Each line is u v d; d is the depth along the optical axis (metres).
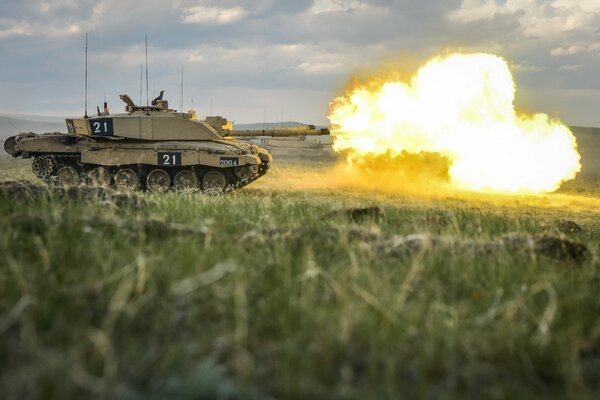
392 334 7.01
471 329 7.49
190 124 37.03
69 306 7.28
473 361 6.72
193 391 5.73
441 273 9.62
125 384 5.95
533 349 7.07
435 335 7.02
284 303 7.61
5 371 5.99
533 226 18.08
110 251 9.00
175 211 14.11
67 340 6.56
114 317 6.98
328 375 6.34
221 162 35.56
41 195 13.85
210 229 10.94
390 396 6.05
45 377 5.70
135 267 8.31
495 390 6.29
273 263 9.11
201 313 7.50
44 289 7.62
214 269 8.07
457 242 11.66
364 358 6.72
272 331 7.21
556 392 6.39
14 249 9.08
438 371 6.53
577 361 6.87
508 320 7.66
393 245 11.02
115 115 37.00
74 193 14.40
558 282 9.48
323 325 7.07
